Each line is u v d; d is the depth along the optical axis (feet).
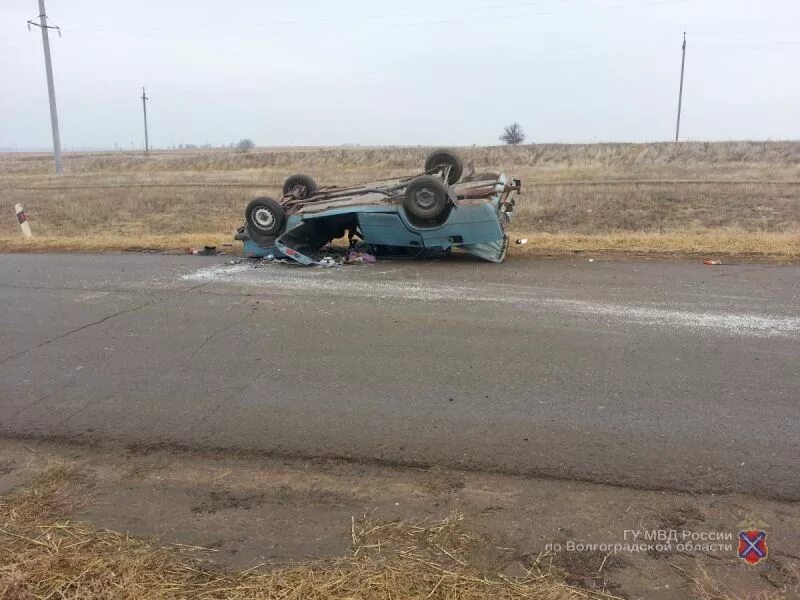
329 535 10.30
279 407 15.25
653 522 10.55
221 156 205.67
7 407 15.57
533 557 9.66
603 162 149.89
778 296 24.62
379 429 13.99
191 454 13.17
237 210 71.20
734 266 30.50
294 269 32.24
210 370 17.80
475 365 17.75
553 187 83.56
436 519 10.69
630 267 30.91
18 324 22.63
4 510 11.16
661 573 9.30
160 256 36.65
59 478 12.34
